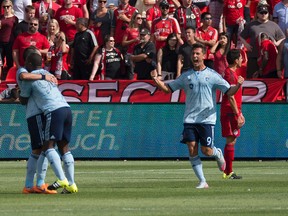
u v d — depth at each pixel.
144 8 84.62
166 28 77.56
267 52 74.75
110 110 71.56
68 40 82.31
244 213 31.42
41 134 39.59
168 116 71.12
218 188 43.00
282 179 49.50
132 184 46.06
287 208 33.19
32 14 78.50
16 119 71.81
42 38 77.56
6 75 80.75
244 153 70.06
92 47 76.25
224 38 75.56
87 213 31.45
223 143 69.94
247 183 46.41
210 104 43.12
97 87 72.81
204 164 65.69
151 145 71.00
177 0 85.25
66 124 39.81
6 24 80.75
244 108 70.25
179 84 43.31
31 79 39.38
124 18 80.50
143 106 71.38
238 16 82.25
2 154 71.75
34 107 39.62
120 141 71.31
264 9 76.12
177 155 70.88
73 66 77.38
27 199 37.22
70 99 73.12
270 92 71.44
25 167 62.56
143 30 75.88
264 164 65.31
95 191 41.44
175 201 36.09
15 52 77.62
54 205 34.53
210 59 76.06
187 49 74.44
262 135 70.12
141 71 75.94
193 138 43.12
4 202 35.88
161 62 75.12
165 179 50.09
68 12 82.31
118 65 76.25
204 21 76.94
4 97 73.25
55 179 50.69
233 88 43.16
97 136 71.50
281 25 81.12
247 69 76.62
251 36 76.56
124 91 72.62
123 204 34.84
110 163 67.75
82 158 71.44
